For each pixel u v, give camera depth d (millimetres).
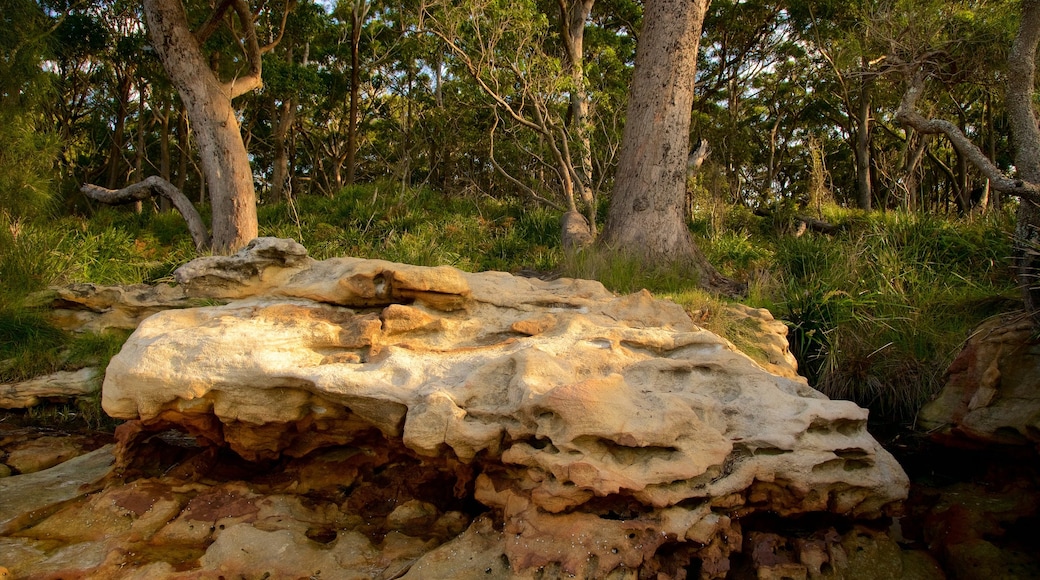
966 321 7113
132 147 26547
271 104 22578
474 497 4691
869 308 7594
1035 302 5766
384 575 4062
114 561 4188
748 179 29359
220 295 5836
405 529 4648
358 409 4801
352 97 19891
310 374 4762
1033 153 6270
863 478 4523
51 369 7941
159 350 4953
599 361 4930
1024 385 4938
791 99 26422
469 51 14250
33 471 6066
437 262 11078
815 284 8086
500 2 13289
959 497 4926
